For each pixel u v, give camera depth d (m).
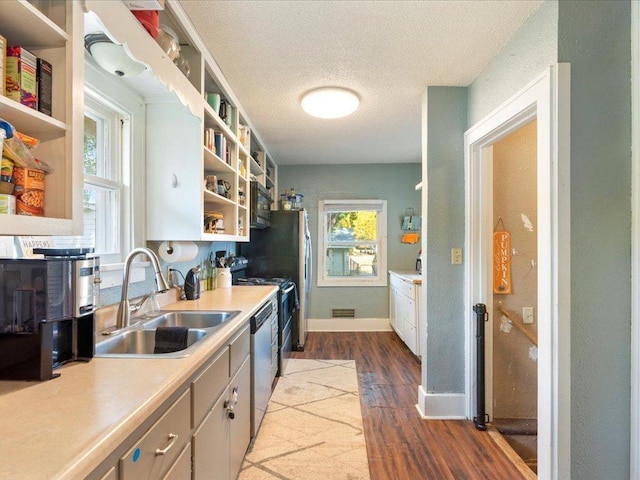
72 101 0.96
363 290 5.07
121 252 1.88
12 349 1.00
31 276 1.01
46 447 0.68
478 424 2.32
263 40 1.94
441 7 1.67
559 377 1.52
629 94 1.51
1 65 0.84
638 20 1.49
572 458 1.53
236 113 2.70
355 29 1.84
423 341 2.56
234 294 2.62
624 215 1.51
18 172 0.88
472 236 2.43
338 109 2.69
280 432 2.28
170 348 1.58
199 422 1.25
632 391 1.51
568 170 1.51
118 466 0.79
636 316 1.49
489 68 2.17
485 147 2.39
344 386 3.02
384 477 1.86
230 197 2.66
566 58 1.51
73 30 0.96
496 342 2.52
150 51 1.38
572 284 1.52
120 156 1.89
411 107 2.91
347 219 5.19
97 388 0.95
